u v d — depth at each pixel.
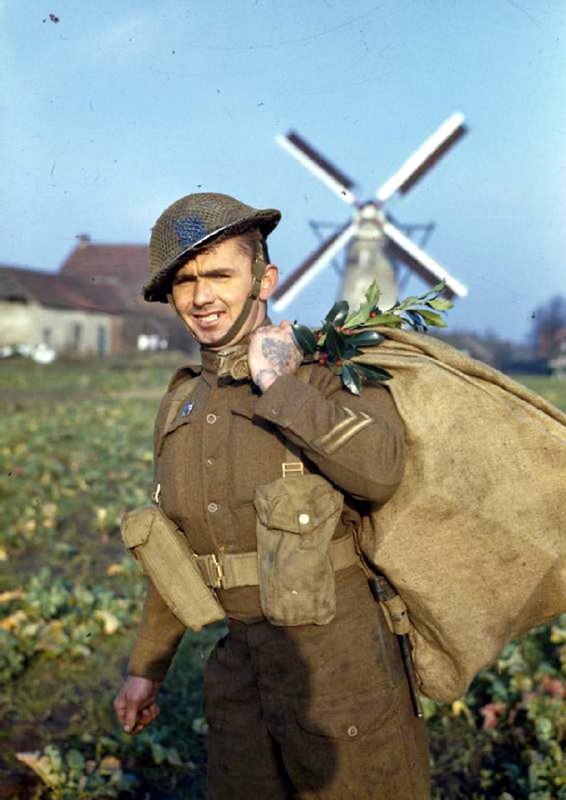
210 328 2.30
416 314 2.40
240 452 2.25
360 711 2.17
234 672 2.33
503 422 2.20
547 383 28.00
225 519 2.26
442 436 2.16
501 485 2.17
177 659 4.75
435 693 2.30
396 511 2.18
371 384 2.22
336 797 2.19
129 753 3.89
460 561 2.18
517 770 3.59
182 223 2.21
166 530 2.40
